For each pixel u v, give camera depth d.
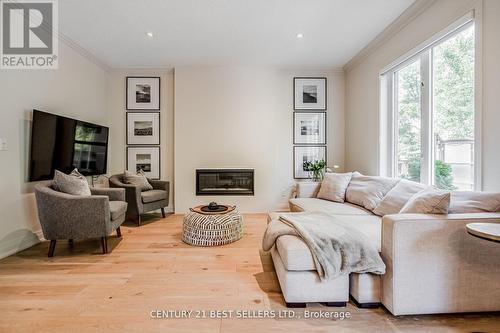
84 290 1.96
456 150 2.37
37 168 2.93
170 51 3.96
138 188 3.76
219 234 2.95
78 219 2.61
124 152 4.73
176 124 4.61
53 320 1.60
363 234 1.93
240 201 4.70
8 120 2.66
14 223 2.72
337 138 4.81
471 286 1.62
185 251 2.78
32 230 2.94
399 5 2.73
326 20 3.04
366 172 3.96
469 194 1.85
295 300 1.72
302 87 4.75
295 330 1.52
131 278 2.16
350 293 1.82
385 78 3.52
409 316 1.65
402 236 1.60
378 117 3.58
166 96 4.75
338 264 1.68
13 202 2.71
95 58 4.16
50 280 2.12
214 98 4.63
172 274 2.23
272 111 4.70
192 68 4.60
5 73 2.64
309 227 1.97
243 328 1.54
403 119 3.17
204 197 4.66
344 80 4.77
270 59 4.31
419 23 2.73
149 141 4.74
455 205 1.82
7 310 1.71
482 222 1.58
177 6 2.74
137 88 4.71
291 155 4.79
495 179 1.93
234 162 4.67
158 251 2.78
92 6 2.73
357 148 4.28
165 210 4.77
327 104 4.78
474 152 2.08
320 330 1.52
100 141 4.14
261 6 2.75
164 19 3.01
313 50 3.93
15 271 2.29
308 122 4.77
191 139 4.63
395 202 2.45
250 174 4.71
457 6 2.23
